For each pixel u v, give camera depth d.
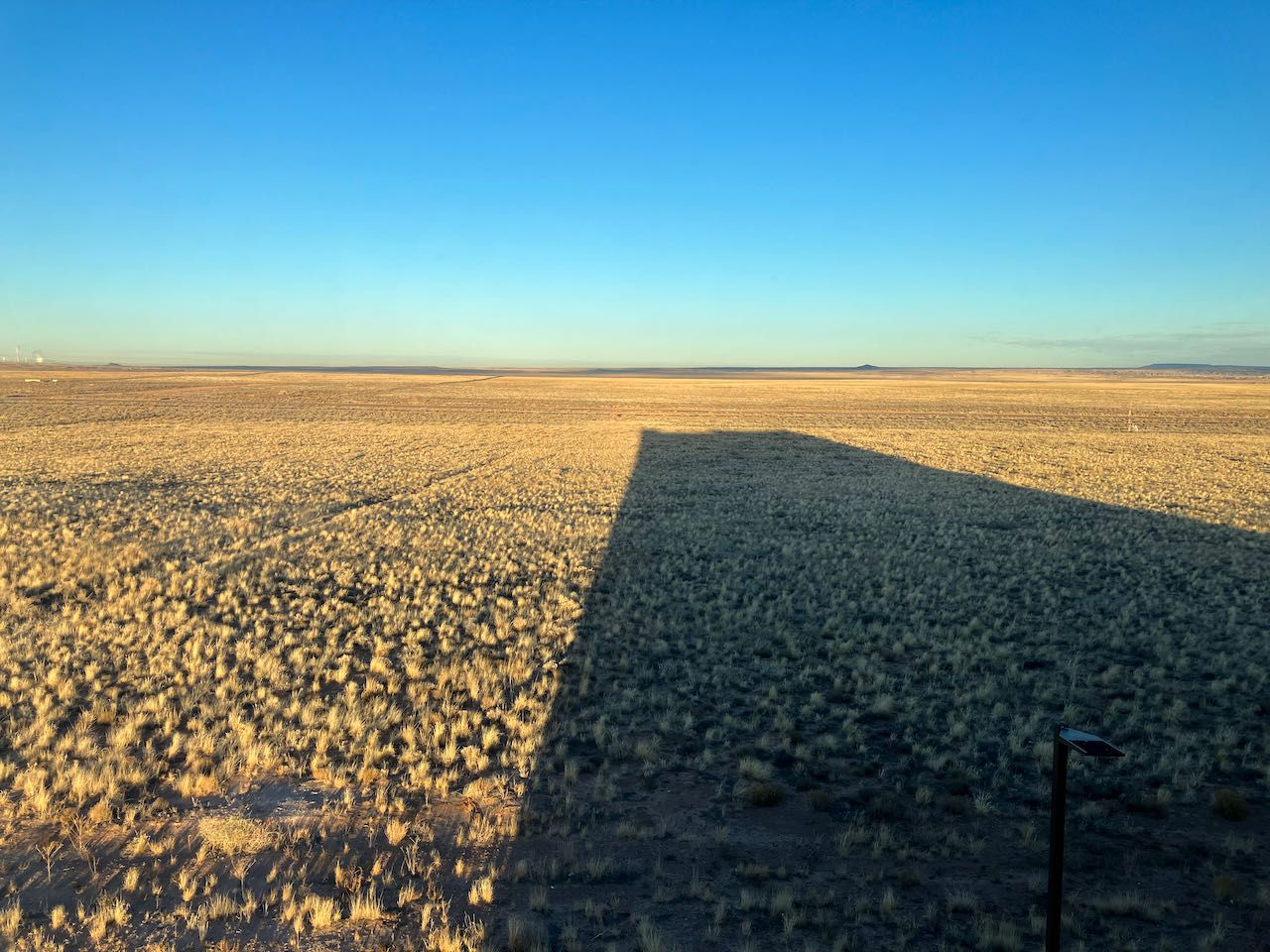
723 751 9.24
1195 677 11.60
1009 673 11.60
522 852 7.10
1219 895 6.46
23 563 17.28
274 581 16.80
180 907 6.19
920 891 6.57
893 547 20.41
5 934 5.84
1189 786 8.27
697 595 16.03
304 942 5.83
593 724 9.91
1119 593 16.28
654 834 7.41
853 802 8.09
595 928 6.02
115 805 7.72
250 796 8.03
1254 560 18.94
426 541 20.61
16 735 9.19
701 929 6.03
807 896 6.44
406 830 7.41
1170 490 30.47
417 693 10.70
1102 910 6.27
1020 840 7.36
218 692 10.45
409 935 5.93
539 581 16.95
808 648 12.90
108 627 13.20
